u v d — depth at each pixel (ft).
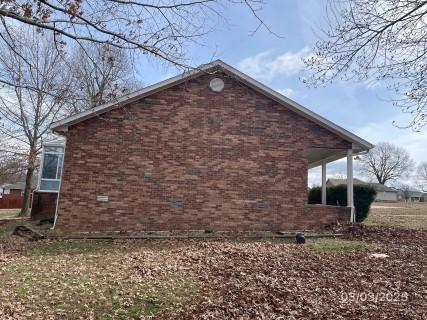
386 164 264.52
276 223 48.14
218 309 19.47
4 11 14.84
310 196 76.28
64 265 28.55
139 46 16.66
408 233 44.50
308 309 19.36
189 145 47.88
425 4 18.15
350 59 20.71
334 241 39.86
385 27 19.42
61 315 18.81
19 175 98.48
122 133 46.80
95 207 45.34
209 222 46.93
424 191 294.25
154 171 46.80
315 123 50.78
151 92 47.70
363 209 55.72
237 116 49.32
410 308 19.43
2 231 47.57
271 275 25.54
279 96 49.29
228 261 29.58
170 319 18.37
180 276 25.34
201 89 49.01
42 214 61.52
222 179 47.93
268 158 49.21
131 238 41.45
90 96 21.94
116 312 19.19
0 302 20.29
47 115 79.77
